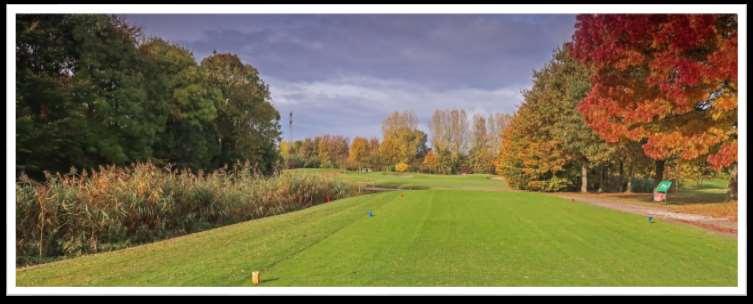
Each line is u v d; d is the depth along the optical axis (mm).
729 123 16391
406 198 21969
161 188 14938
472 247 9516
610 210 17469
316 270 7668
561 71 39156
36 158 23719
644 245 9797
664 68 14469
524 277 7301
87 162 26062
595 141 31422
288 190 22594
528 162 39062
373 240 10258
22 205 11484
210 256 8766
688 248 9508
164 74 34594
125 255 9266
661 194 24438
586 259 8500
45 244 11664
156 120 30422
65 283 7125
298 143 98062
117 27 29344
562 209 17016
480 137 85062
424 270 7684
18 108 22141
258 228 12508
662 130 18109
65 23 24719
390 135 89250
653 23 14586
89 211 12562
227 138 44125
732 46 13375
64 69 26250
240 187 20406
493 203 19188
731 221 14398
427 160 85125
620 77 16906
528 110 40312
